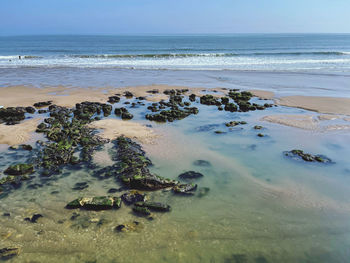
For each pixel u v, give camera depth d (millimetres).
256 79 29406
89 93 22797
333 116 16891
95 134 13625
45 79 27781
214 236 6840
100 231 6887
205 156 11500
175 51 62188
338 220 7543
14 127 14359
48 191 8680
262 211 7914
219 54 51531
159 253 6246
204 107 19781
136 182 8883
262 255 6281
